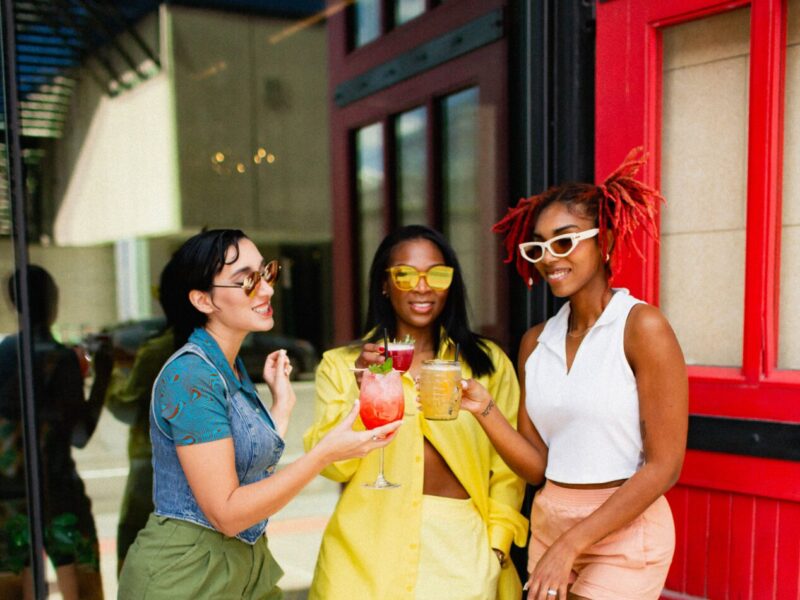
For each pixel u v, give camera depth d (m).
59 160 4.61
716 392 1.87
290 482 1.29
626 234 1.51
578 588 1.50
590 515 1.40
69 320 6.65
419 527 1.72
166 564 1.39
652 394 1.42
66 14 3.37
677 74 2.03
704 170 1.99
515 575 1.86
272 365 1.70
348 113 4.54
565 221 1.50
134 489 2.95
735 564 1.85
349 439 1.33
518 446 1.65
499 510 1.85
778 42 1.77
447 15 3.09
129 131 8.66
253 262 1.45
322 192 11.27
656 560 1.48
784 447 1.75
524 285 2.37
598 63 2.07
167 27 8.88
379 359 1.71
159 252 9.56
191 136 9.72
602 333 1.50
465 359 1.94
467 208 3.19
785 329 1.86
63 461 2.48
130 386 2.98
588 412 1.49
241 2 8.77
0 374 2.08
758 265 1.80
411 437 1.78
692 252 2.03
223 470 1.32
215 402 1.36
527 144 2.34
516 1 2.42
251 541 1.50
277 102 10.44
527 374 1.67
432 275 1.83
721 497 1.87
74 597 2.49
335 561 1.76
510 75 2.50
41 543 2.15
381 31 3.93
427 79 3.35
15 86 2.09
